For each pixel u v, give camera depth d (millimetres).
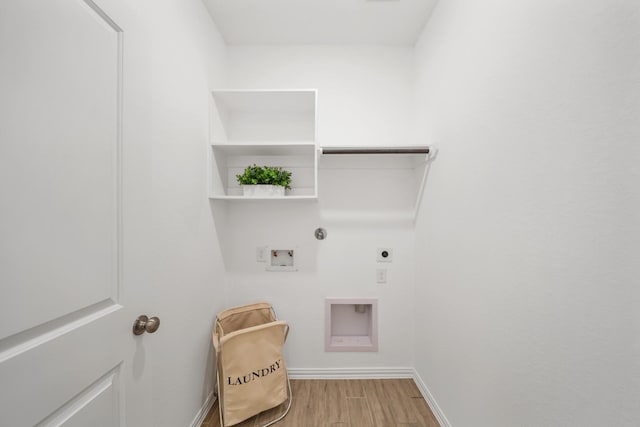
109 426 727
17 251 505
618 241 547
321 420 1453
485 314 1014
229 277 1862
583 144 619
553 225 704
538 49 751
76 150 625
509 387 878
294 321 1877
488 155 995
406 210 1873
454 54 1266
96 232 683
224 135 1752
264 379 1455
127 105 784
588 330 609
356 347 1867
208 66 1530
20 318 505
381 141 1867
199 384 1411
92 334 664
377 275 1874
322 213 1877
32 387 527
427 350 1607
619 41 541
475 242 1084
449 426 1310
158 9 1041
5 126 488
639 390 513
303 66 1858
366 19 1615
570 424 652
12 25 497
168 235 1114
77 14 626
